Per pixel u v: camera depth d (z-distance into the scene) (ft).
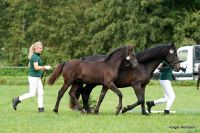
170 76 60.64
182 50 125.29
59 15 179.73
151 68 59.57
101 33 168.96
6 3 200.44
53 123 50.39
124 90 108.27
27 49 183.73
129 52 57.77
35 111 62.28
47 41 181.47
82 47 178.60
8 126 48.29
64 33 177.37
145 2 161.38
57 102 59.21
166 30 166.30
